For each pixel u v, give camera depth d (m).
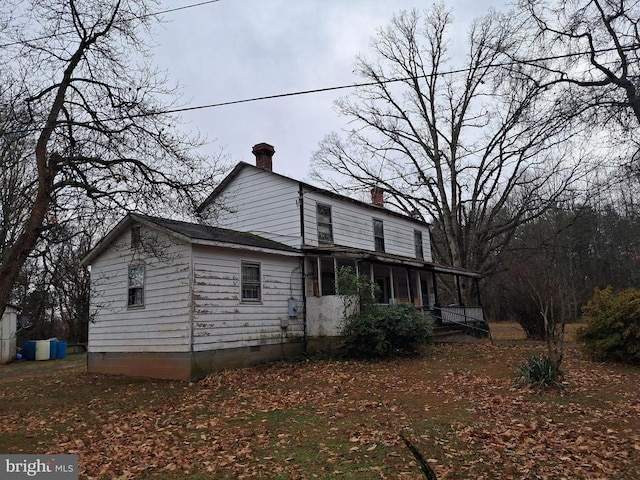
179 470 5.57
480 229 31.25
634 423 6.86
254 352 14.14
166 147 11.22
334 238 19.11
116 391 11.36
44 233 11.29
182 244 13.08
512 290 20.73
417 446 6.04
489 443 6.10
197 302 12.76
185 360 12.43
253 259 14.73
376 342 14.12
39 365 19.75
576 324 25.09
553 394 8.75
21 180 19.62
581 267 34.88
